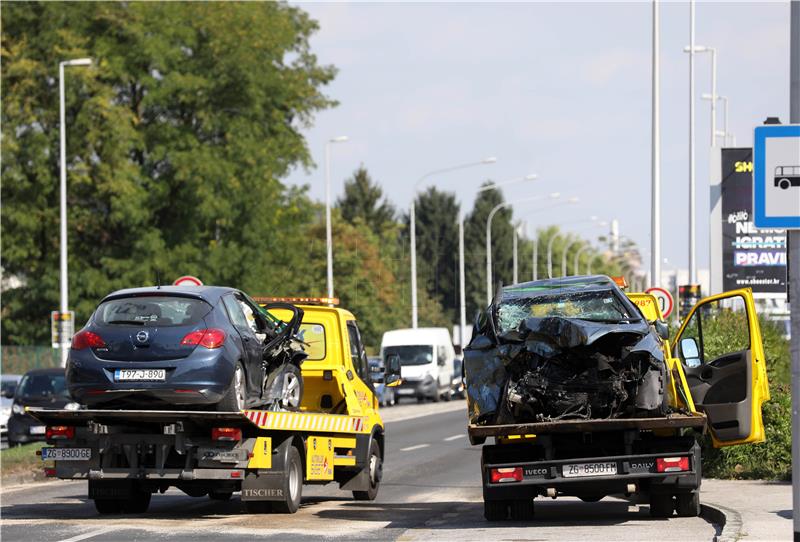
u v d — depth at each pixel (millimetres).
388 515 47562
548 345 41844
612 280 46656
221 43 158625
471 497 56094
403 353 173625
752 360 44281
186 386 44406
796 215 31734
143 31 155125
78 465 45688
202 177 156500
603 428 41656
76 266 158625
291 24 179250
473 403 42969
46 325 161625
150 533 40688
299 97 179250
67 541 38625
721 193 113750
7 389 104875
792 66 31844
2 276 163375
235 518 45906
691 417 41469
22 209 153375
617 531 40062
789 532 37031
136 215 152875
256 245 163500
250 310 48906
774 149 31844
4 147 148000
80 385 45094
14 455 74312
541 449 43188
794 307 31547
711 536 38312
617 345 42156
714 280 113938
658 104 106188
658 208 106562
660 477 42219
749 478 57438
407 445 91375
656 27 105750
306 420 47938
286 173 168625
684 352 46500
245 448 45062
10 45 153375
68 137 150750
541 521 44188
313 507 51219
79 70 147625
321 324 54969
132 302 45875
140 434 45344
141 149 157125
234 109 162750
